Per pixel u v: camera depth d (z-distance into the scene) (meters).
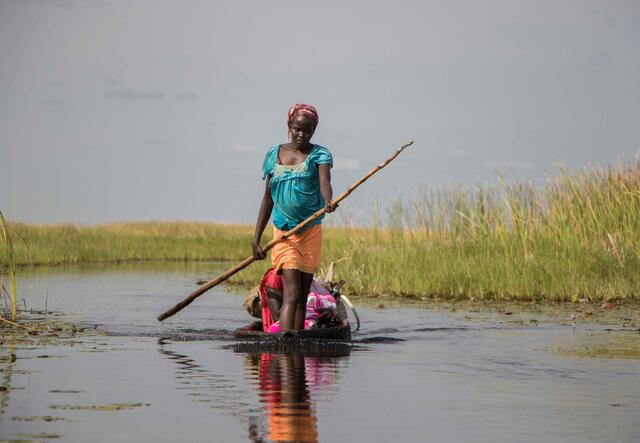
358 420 16.98
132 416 17.14
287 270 29.73
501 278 47.06
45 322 33.34
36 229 111.25
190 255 104.62
